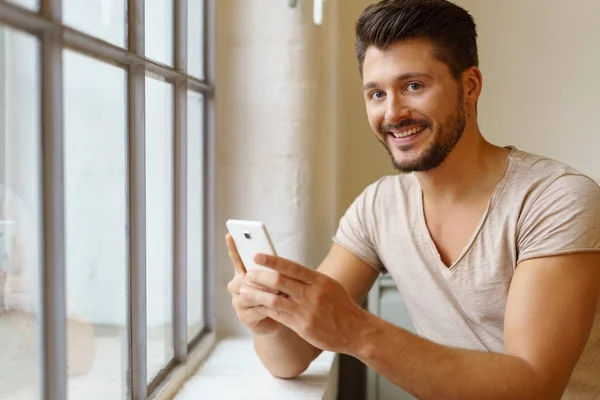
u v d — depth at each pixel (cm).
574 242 107
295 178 171
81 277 98
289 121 169
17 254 81
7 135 78
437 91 115
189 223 158
